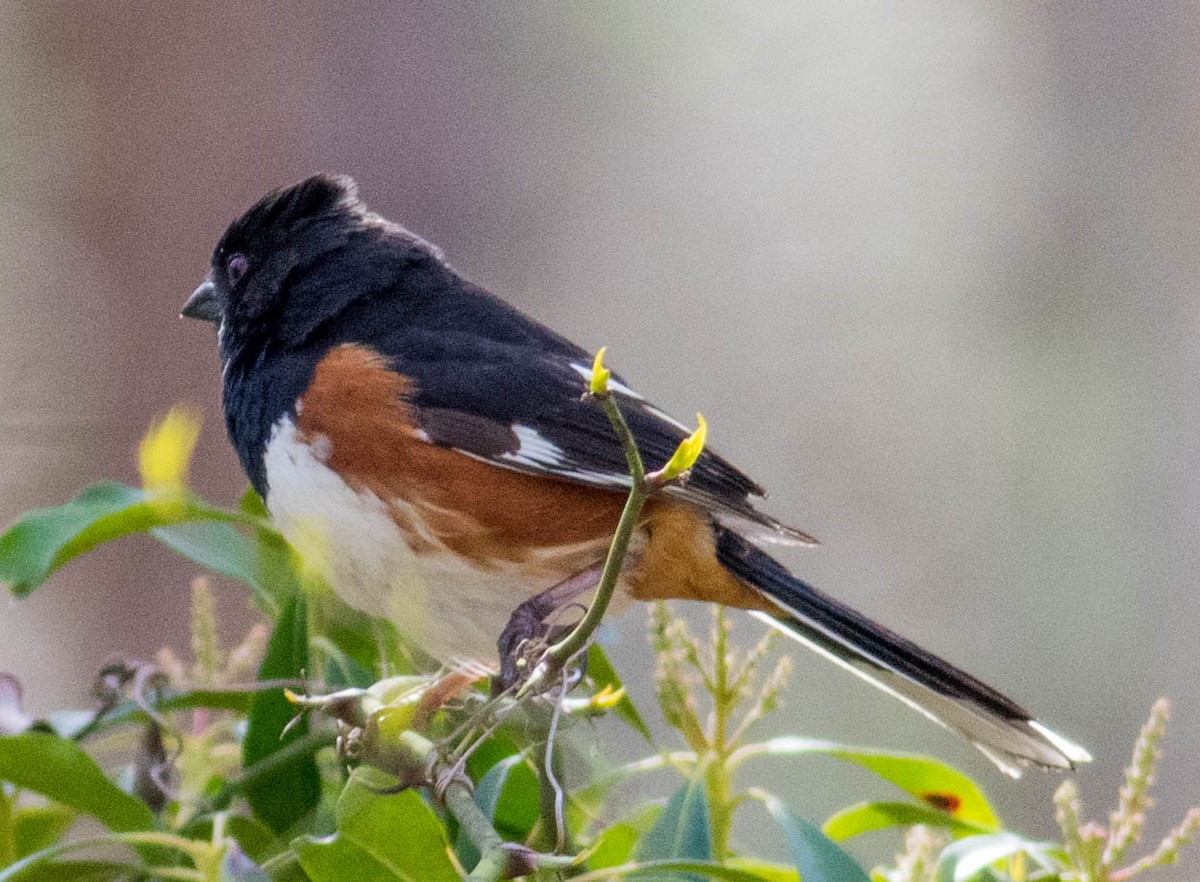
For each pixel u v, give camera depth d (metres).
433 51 14.36
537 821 4.11
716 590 5.39
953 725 5.42
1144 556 13.76
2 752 3.91
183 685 4.56
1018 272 15.13
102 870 4.09
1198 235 14.84
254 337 5.61
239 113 13.43
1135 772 3.95
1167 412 14.34
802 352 15.01
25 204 12.55
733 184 15.38
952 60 15.76
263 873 3.63
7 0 12.71
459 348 5.41
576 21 15.02
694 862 3.57
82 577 11.50
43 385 12.11
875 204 15.42
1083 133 15.33
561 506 5.16
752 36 15.58
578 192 14.93
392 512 5.12
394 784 3.82
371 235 5.75
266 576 4.95
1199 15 15.16
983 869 3.93
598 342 14.97
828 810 11.20
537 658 4.06
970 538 13.95
